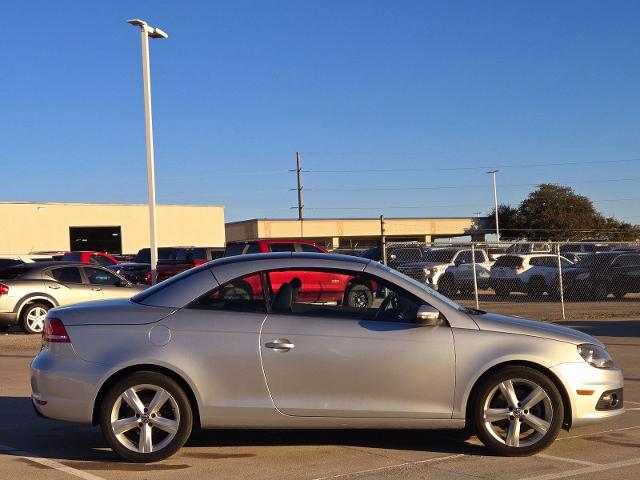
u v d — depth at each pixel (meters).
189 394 6.46
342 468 6.28
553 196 74.50
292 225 65.00
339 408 6.40
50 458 6.64
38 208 50.06
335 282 6.68
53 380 6.39
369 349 6.42
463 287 26.27
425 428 6.53
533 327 6.72
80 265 17.62
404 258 32.84
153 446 6.38
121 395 6.36
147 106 17.03
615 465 6.30
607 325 16.88
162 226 54.88
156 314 6.48
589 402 6.54
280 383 6.40
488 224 74.44
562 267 25.81
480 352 6.48
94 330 6.43
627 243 23.02
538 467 6.25
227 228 67.00
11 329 18.17
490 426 6.52
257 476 6.07
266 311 6.55
